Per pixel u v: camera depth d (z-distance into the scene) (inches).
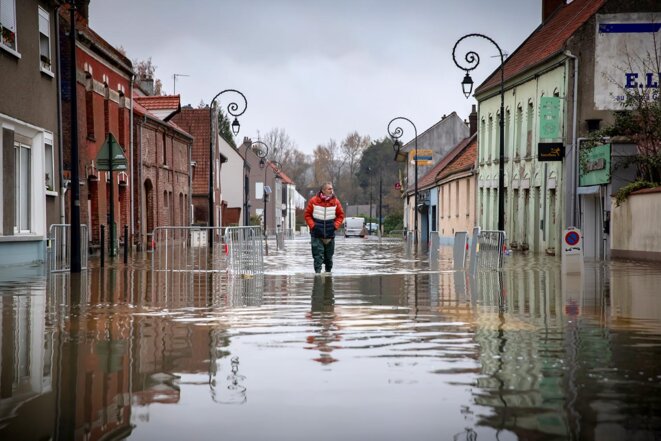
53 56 998.4
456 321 354.6
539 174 1444.4
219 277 674.8
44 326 335.9
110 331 319.6
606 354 259.6
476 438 159.8
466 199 2085.4
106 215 1298.0
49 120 978.7
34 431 165.8
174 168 1902.1
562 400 191.8
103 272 745.6
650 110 1115.9
